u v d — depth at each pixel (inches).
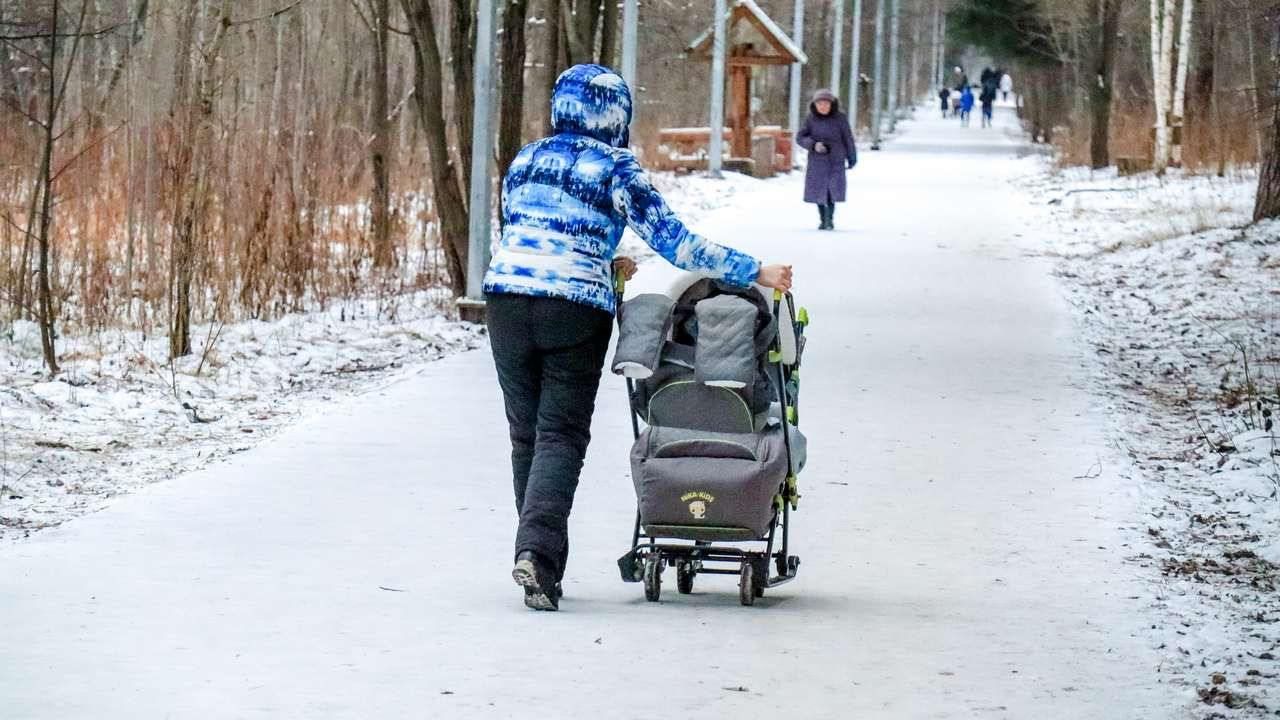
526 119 2546.8
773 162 2709.2
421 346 1056.8
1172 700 389.1
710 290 492.1
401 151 1771.7
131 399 836.6
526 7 1349.7
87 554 532.7
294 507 613.3
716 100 2566.4
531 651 422.6
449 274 1214.9
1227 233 1561.3
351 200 1407.5
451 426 788.0
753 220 1952.5
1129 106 3427.7
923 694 390.3
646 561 492.7
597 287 469.7
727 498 475.2
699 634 446.9
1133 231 1739.7
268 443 739.4
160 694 376.2
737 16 2748.5
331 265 1290.6
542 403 475.8
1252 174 2180.1
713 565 560.4
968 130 4950.8
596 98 474.0
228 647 420.2
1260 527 604.7
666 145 2874.0
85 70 1551.4
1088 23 2913.4
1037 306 1262.3
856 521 611.2
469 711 366.9
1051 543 577.6
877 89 3715.6
